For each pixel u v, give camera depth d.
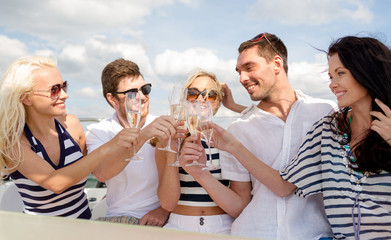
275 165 1.91
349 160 1.48
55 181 1.62
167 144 1.85
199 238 0.68
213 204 1.95
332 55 1.50
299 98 1.96
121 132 1.60
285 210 1.77
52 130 1.90
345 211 1.46
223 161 1.98
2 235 0.73
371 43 1.42
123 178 2.16
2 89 1.67
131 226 0.71
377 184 1.41
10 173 1.80
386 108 1.35
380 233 1.39
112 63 2.32
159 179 2.00
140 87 2.27
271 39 2.00
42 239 0.70
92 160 1.60
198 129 1.76
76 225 0.73
